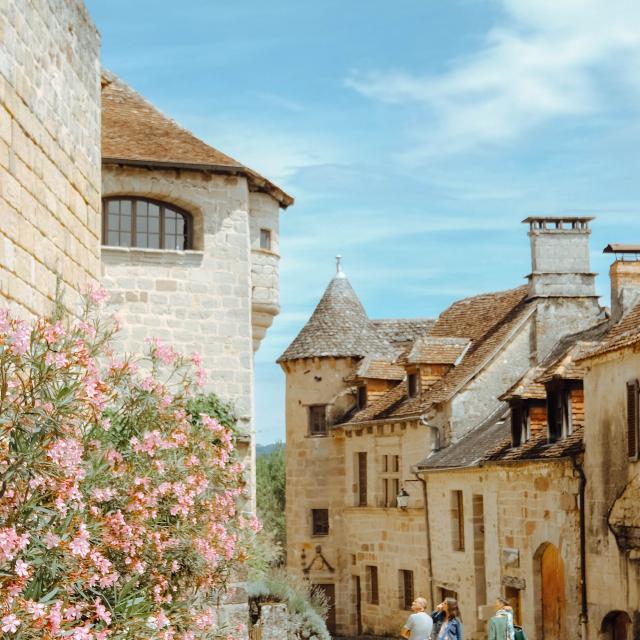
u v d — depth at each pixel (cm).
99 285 1198
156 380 1120
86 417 839
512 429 2691
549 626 2452
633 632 2016
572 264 3341
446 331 3738
